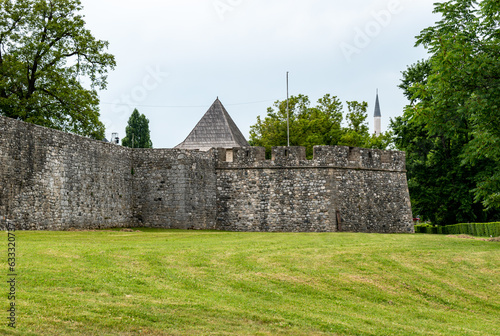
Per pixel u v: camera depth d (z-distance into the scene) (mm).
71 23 42281
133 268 17219
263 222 35094
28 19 41219
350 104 61969
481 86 21938
